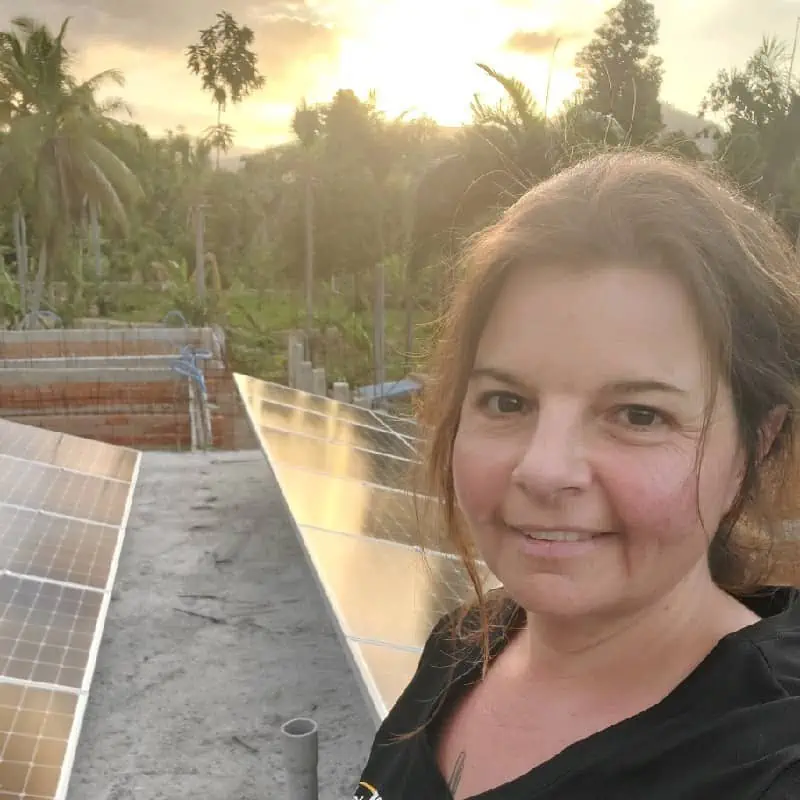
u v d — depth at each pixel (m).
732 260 0.92
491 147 16.22
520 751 1.08
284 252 41.34
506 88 16.08
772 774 0.79
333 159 37.72
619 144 1.33
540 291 0.93
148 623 6.68
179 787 4.77
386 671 3.60
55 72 34.91
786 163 25.78
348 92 36.53
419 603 4.34
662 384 0.87
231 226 57.53
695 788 0.84
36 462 8.71
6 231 50.34
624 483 0.87
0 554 6.10
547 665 1.10
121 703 5.57
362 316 41.81
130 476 9.56
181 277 46.50
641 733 0.92
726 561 1.18
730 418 0.92
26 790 3.69
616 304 0.88
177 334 19.38
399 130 36.84
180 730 5.31
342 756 5.11
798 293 1.00
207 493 9.95
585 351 0.89
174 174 61.69
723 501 0.96
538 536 0.93
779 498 1.04
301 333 35.91
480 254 1.03
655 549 0.89
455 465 1.02
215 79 63.84
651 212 0.89
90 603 5.82
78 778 4.81
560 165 1.30
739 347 0.92
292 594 7.29
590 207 0.91
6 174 34.25
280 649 6.36
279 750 5.15
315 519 5.83
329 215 38.22
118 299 50.72
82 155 35.50
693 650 0.99
